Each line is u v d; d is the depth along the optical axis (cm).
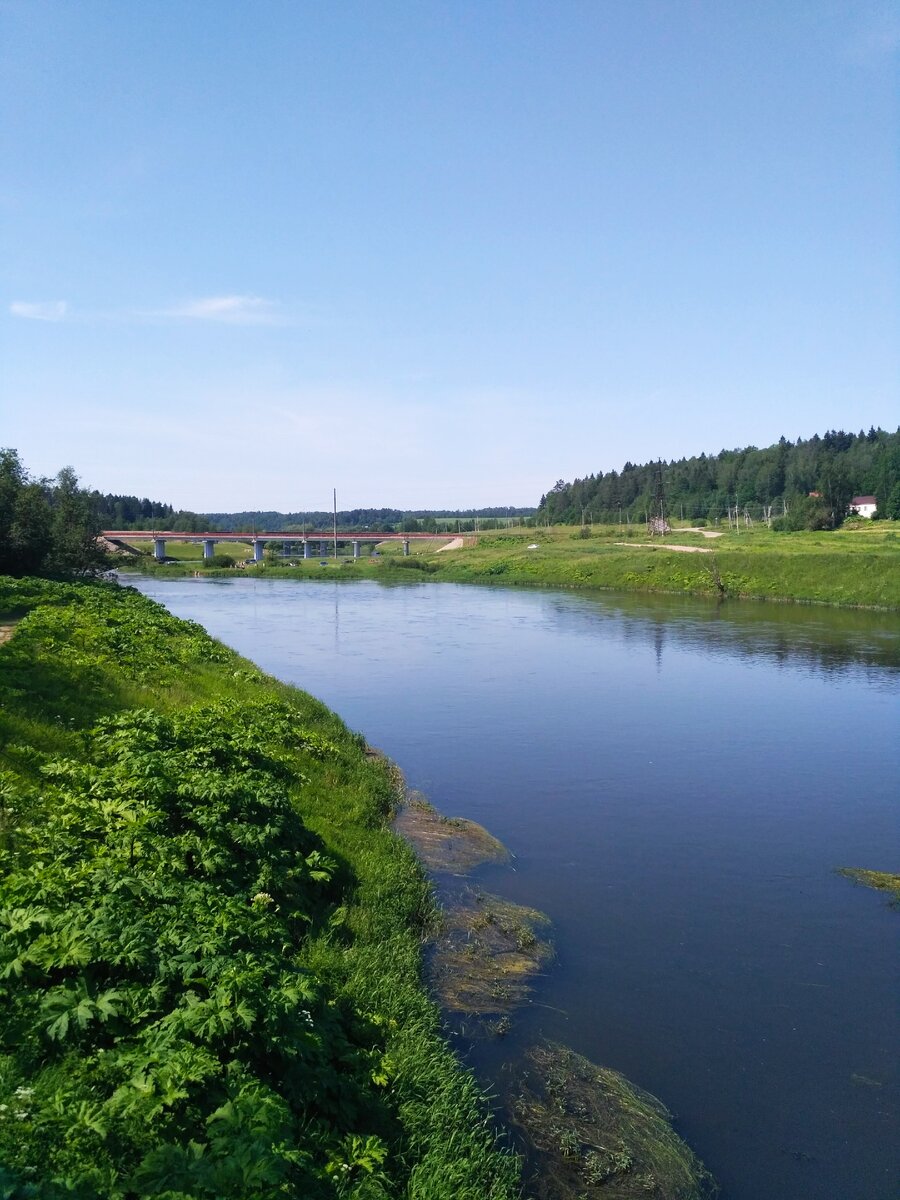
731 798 2088
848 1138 938
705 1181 868
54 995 670
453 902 1433
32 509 4872
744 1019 1145
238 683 2467
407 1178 741
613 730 2762
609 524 16650
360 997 991
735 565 7750
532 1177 834
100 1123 564
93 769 1223
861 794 2128
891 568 6706
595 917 1439
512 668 3934
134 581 10031
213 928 832
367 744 2492
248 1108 616
